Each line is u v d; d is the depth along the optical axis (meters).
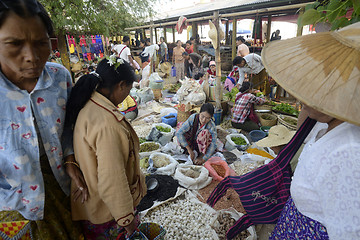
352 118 0.67
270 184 1.58
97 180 1.23
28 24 0.85
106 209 1.33
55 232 1.22
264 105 4.88
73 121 1.22
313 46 0.86
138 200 1.53
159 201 2.64
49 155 1.17
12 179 1.07
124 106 4.89
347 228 0.82
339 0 1.46
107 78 1.23
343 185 0.82
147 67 7.27
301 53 0.86
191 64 9.43
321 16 1.62
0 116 0.98
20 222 1.14
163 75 10.49
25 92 1.02
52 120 1.14
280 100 5.75
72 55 9.73
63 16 6.00
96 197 1.27
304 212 1.09
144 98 6.14
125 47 7.01
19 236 1.11
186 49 10.28
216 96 4.81
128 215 1.21
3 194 1.08
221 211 2.41
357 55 0.75
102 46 10.95
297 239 1.18
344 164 0.82
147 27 8.07
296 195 1.08
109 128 1.14
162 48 11.05
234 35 7.45
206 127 3.19
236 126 4.65
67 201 1.34
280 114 4.46
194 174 2.98
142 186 1.59
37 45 0.92
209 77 6.39
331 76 0.75
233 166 3.30
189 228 2.34
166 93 7.43
